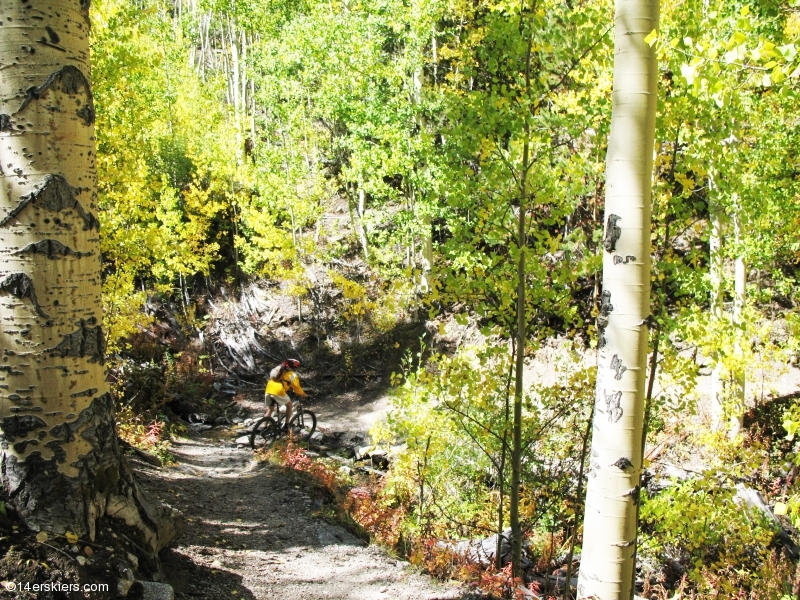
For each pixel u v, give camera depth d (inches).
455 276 231.5
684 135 198.7
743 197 215.8
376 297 776.9
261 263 875.4
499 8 215.5
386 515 252.5
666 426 325.4
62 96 104.4
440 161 248.2
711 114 187.6
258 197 778.8
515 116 212.1
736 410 364.5
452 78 568.7
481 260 225.3
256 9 959.6
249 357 759.7
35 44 101.9
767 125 334.3
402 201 669.3
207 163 831.7
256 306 834.2
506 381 242.2
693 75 121.2
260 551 191.6
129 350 637.9
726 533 271.6
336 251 791.7
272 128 928.9
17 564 94.7
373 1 566.6
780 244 418.6
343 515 258.1
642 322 137.2
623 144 136.5
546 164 221.8
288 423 453.1
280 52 703.7
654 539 290.8
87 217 108.5
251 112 986.1
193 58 1376.7
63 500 104.9
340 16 636.1
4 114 100.7
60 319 104.2
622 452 137.3
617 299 138.1
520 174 227.0
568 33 207.2
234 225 913.5
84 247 108.0
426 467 290.4
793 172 377.7
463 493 318.0
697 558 274.8
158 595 109.7
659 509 258.5
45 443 103.2
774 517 319.9
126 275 372.8
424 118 579.5
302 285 764.6
